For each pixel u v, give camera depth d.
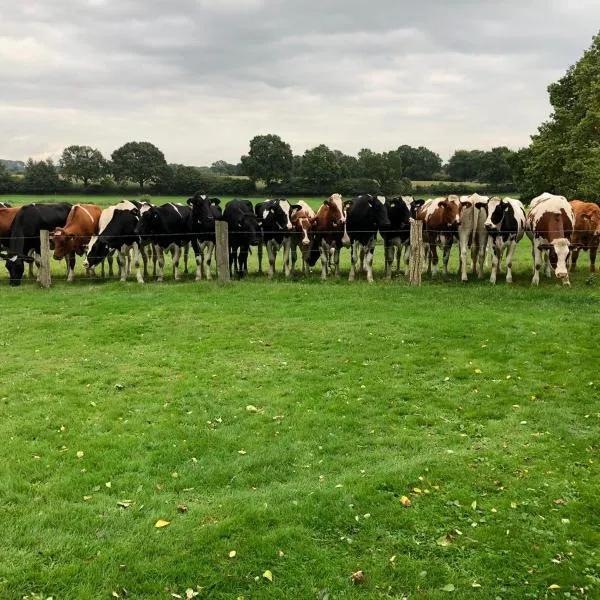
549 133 38.81
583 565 4.66
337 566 4.67
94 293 14.44
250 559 4.76
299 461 6.41
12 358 9.75
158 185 84.56
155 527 5.19
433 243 16.44
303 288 14.40
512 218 14.64
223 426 7.25
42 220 17.33
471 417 7.42
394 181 73.38
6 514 5.39
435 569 4.63
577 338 10.09
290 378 8.74
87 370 9.16
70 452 6.56
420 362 9.24
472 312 11.80
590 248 15.99
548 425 7.14
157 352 9.98
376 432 7.07
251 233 16.27
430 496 5.63
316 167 66.38
